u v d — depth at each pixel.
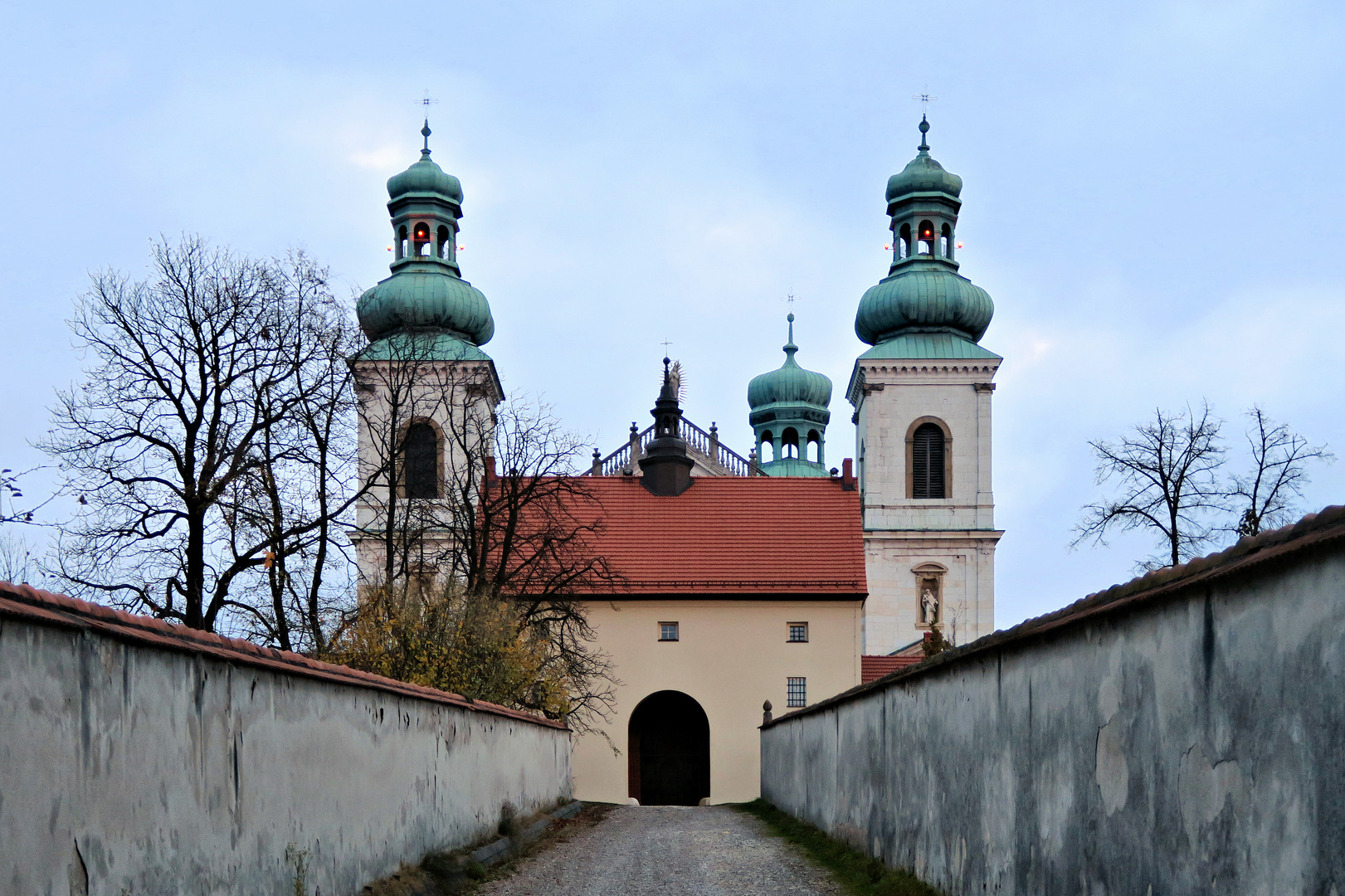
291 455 33.59
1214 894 7.90
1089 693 10.45
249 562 32.91
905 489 77.31
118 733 8.79
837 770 24.61
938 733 16.20
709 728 55.94
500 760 24.84
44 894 7.73
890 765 19.25
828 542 58.75
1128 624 9.48
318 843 13.23
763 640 56.34
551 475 46.72
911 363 77.44
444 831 19.36
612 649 56.31
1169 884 8.64
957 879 15.05
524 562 45.12
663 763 57.94
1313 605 6.71
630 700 55.91
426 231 76.19
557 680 41.34
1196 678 8.22
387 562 37.78
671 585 56.56
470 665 33.12
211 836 10.38
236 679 11.09
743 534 59.25
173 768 9.67
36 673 7.75
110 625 8.72
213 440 32.97
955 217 84.56
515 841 23.56
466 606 35.66
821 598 56.22
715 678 56.03
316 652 31.55
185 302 34.22
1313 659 6.71
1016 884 12.61
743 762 55.34
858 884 18.58
